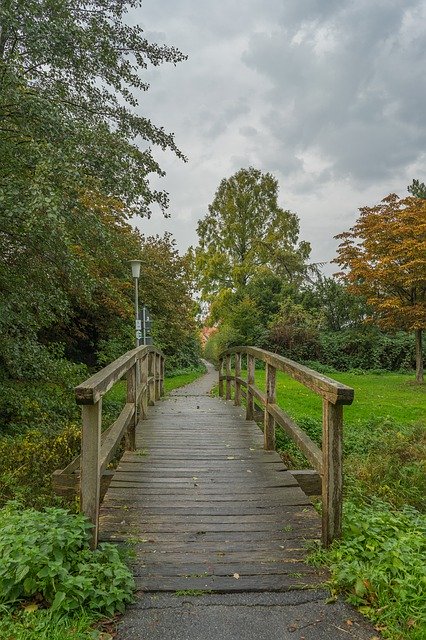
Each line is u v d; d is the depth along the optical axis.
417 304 16.97
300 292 27.47
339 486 3.03
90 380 2.95
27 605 2.29
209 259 32.78
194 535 3.25
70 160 6.26
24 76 6.39
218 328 30.77
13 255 7.71
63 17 6.68
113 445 3.43
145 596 2.51
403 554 2.67
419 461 7.14
